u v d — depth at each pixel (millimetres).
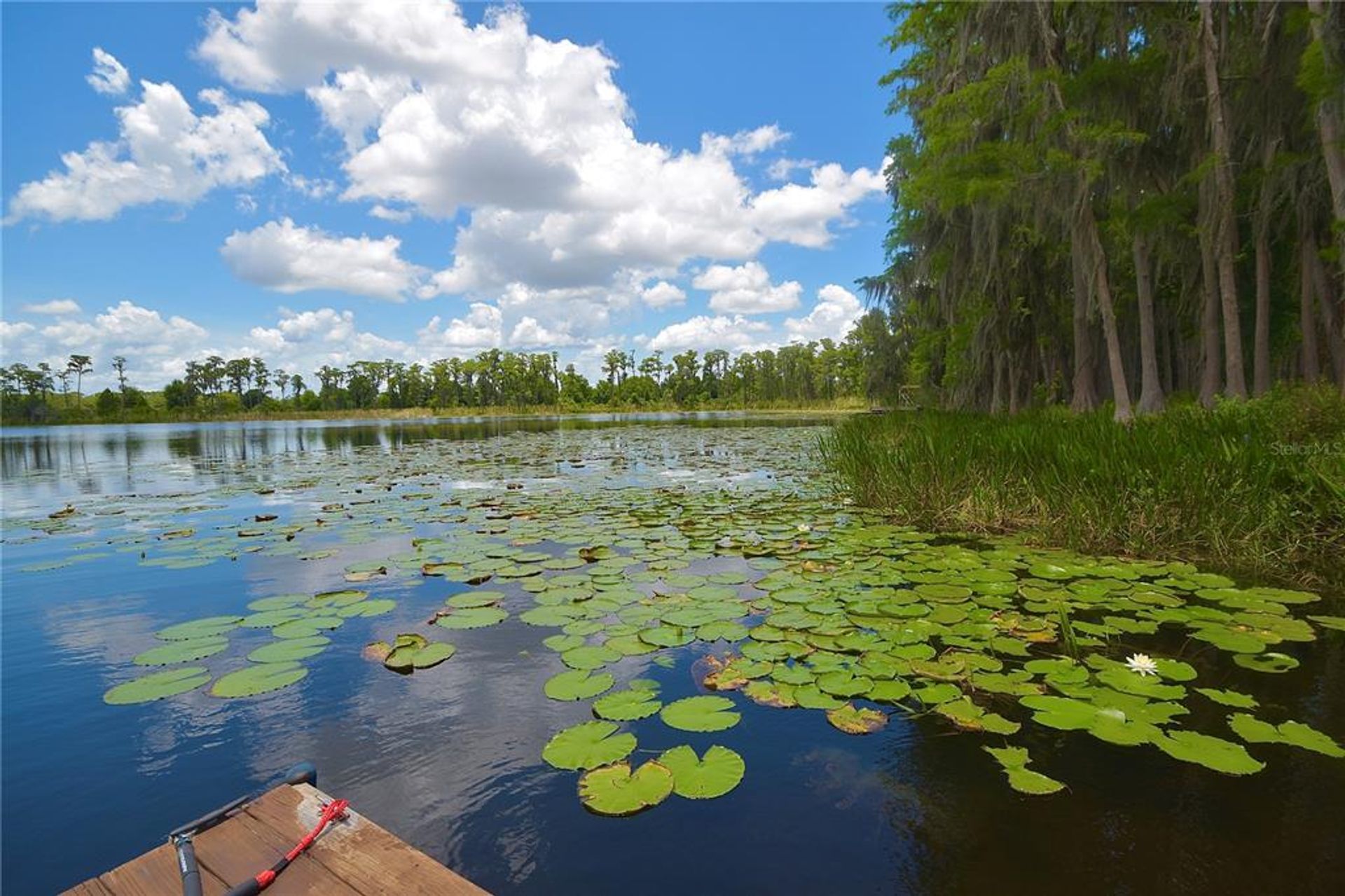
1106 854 1932
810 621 3832
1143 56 12953
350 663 3428
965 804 2186
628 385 88875
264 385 77625
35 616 4211
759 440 21500
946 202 14930
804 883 1829
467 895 1558
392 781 2355
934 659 3262
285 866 1655
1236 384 11461
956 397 20203
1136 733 2447
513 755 2520
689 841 2020
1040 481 6613
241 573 5242
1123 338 18766
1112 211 13938
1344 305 12961
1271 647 3432
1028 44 13453
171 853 1743
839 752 2512
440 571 5086
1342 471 5133
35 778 2416
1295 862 1882
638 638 3607
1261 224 12914
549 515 7590
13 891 1852
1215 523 5293
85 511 8500
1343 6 9172
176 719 2838
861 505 8164
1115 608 4004
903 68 19531
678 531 6594
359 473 12906
